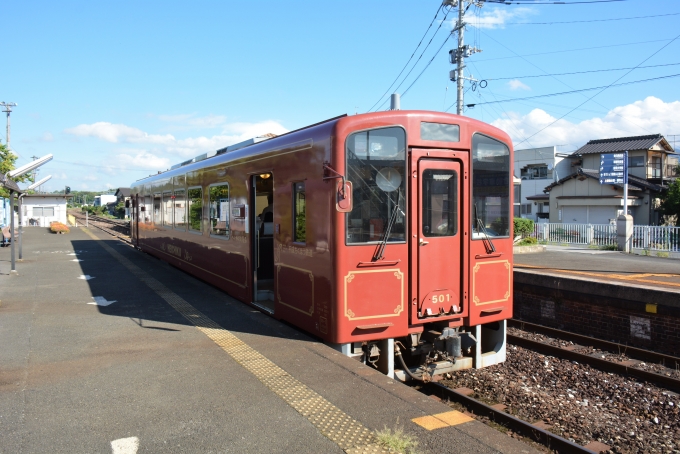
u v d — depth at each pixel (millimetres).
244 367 5172
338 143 5406
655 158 32719
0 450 3467
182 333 6492
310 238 5980
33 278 11375
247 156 7941
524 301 10477
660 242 18000
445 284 5973
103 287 10125
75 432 3748
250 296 8062
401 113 5660
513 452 3412
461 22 20406
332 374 4949
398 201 5660
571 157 35938
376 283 5590
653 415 5758
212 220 9914
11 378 4883
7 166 28891
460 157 5980
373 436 3648
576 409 5895
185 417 4004
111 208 90688
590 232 20844
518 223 22391
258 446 3529
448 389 6086
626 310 8562
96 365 5262
